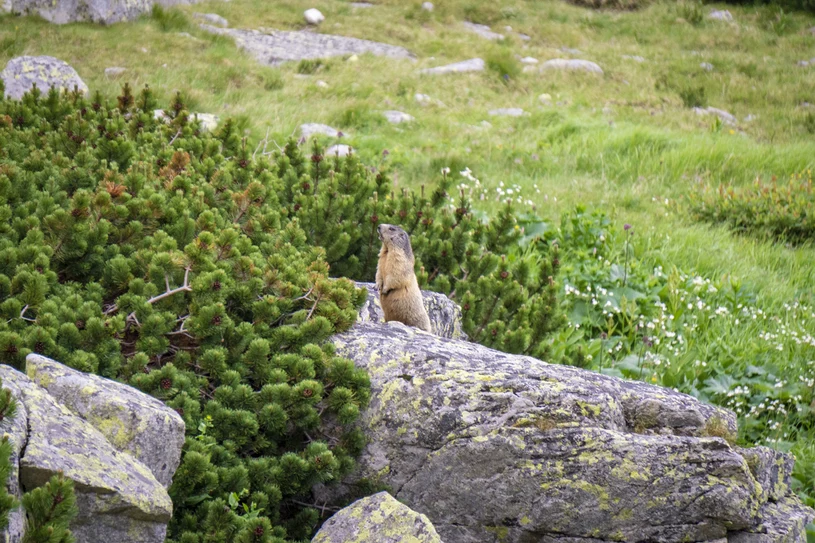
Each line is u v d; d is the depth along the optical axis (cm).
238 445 2055
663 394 2273
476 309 3303
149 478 1579
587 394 2112
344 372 2147
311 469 2027
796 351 3903
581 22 11212
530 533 2019
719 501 1953
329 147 5712
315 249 2800
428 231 3603
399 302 2745
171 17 7994
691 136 6825
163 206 2592
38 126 3397
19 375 1628
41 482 1411
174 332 2183
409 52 8994
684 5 11788
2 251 2152
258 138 5572
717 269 4619
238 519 1875
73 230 2278
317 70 7750
